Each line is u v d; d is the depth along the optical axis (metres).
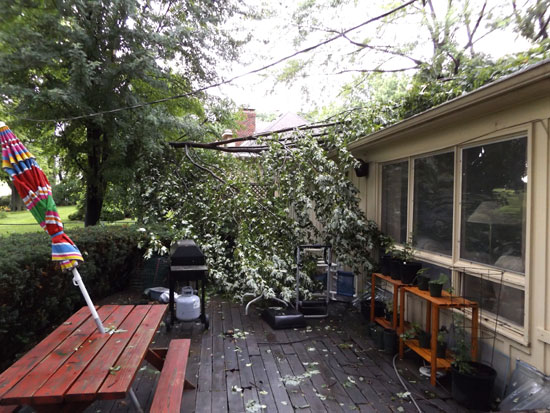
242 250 4.84
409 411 2.47
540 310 2.34
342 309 4.88
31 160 2.23
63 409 1.81
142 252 5.75
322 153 4.88
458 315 3.09
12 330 3.03
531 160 2.41
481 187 2.93
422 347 3.14
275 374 2.98
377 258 4.76
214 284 5.88
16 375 1.72
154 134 6.05
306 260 5.02
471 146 3.03
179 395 1.97
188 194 6.04
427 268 3.38
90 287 4.55
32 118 5.62
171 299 3.97
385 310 3.99
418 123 3.27
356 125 5.22
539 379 2.28
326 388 2.77
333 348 3.55
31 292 3.14
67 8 5.19
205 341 3.70
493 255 2.79
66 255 2.23
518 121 2.53
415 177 3.97
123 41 6.01
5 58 4.84
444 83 4.58
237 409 2.46
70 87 5.24
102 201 7.39
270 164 5.36
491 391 2.47
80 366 1.82
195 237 5.27
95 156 6.87
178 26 6.44
